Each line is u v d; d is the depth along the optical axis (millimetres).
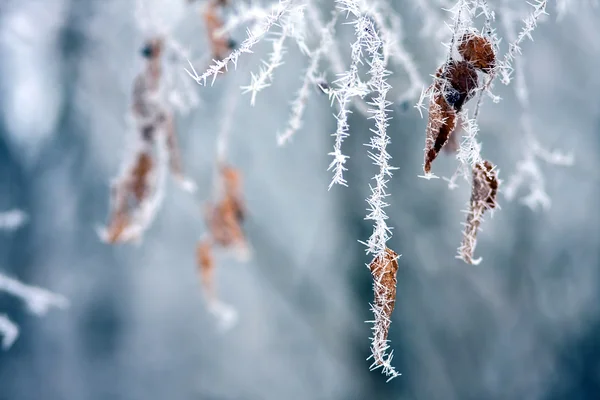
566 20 1570
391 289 551
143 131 717
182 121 2037
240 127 2322
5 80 2410
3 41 2148
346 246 2539
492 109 1435
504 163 1814
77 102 2424
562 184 2467
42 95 2506
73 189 2980
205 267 832
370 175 2113
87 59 1832
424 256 2371
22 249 3074
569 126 2195
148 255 3232
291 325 3232
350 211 2402
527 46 1722
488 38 561
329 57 661
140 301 3340
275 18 561
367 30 562
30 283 3107
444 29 696
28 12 1728
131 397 3324
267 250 2709
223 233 809
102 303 3301
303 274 2705
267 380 3234
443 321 2500
